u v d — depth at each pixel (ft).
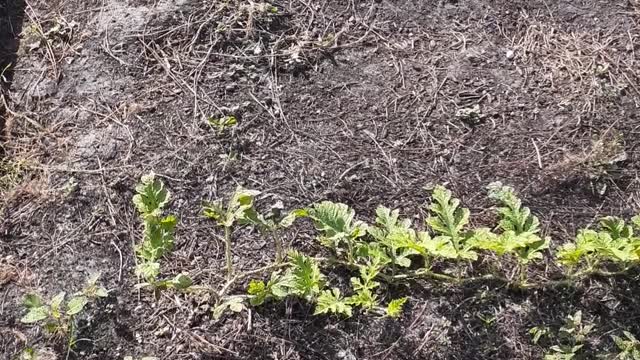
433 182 5.31
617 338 4.72
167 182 5.30
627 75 5.70
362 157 5.40
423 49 5.87
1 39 6.02
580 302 4.92
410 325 4.86
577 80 5.69
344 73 5.75
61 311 4.92
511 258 5.03
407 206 5.23
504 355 4.79
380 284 4.97
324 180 5.31
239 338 4.83
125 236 5.16
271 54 5.80
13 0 6.18
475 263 5.02
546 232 5.14
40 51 5.91
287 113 5.57
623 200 5.25
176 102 5.61
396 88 5.68
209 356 4.79
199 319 4.89
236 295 4.94
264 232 5.02
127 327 4.89
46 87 5.74
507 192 5.07
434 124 5.53
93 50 5.87
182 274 4.91
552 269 5.01
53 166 5.41
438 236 5.07
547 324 4.86
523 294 4.94
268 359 4.79
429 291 4.95
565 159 5.35
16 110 5.66
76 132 5.54
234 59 5.78
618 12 6.02
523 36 5.92
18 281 5.04
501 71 5.74
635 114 5.54
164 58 5.79
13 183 5.35
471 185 5.30
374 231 4.97
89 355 4.83
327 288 4.97
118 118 5.56
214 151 5.41
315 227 5.08
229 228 5.15
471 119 5.53
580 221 5.18
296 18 5.98
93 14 6.04
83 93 5.70
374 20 5.99
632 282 4.97
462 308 4.91
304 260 4.85
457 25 5.98
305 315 4.90
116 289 4.99
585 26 5.96
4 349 4.85
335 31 5.93
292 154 5.40
